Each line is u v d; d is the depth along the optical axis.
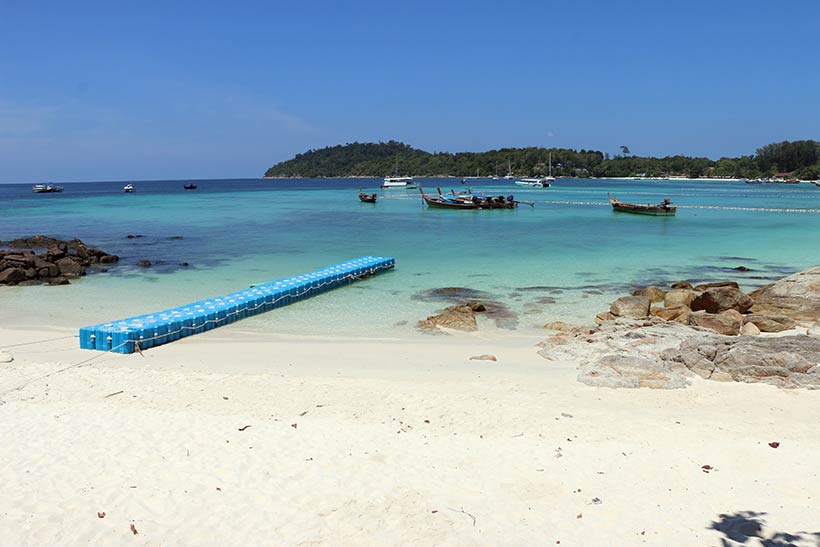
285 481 9.02
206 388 13.19
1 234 49.50
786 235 45.81
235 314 20.47
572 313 21.48
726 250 37.66
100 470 9.27
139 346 16.52
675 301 21.52
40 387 13.18
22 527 7.77
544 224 55.69
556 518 8.09
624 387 13.24
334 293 25.11
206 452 9.92
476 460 9.73
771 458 9.70
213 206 87.12
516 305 22.72
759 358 13.78
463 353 16.53
